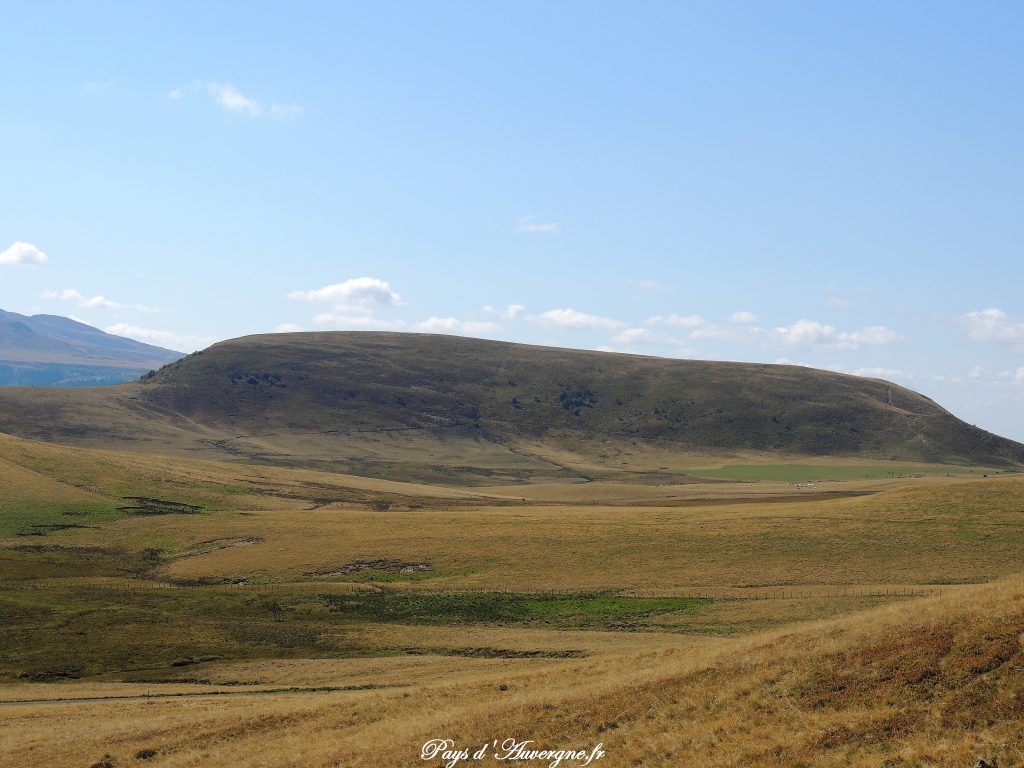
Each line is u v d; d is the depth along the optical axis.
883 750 21.69
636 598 76.31
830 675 26.11
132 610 76.12
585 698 29.64
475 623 73.50
